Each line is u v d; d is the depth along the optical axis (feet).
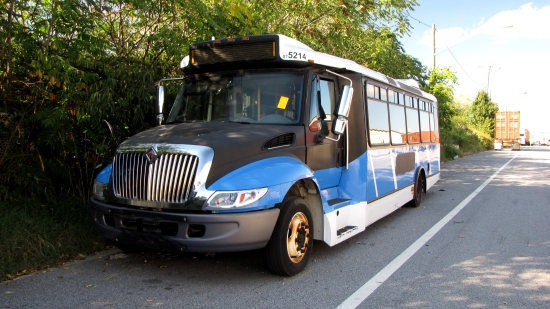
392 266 19.38
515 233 25.90
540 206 35.47
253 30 32.63
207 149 15.76
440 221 29.40
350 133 23.03
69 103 23.61
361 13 45.88
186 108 20.72
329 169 20.93
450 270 18.94
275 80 19.51
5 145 22.25
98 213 17.46
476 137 153.17
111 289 15.97
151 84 25.26
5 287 15.90
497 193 43.29
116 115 24.18
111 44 27.66
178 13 28.73
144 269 18.20
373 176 24.57
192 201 15.30
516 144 165.58
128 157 16.80
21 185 22.04
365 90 23.91
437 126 43.73
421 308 14.80
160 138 16.96
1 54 21.74
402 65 59.52
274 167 16.65
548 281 17.67
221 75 20.47
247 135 17.20
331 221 19.24
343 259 20.36
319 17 41.06
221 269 18.34
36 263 17.85
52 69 21.79
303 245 17.94
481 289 16.70
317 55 20.16
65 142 23.22
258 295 15.64
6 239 18.08
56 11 22.04
